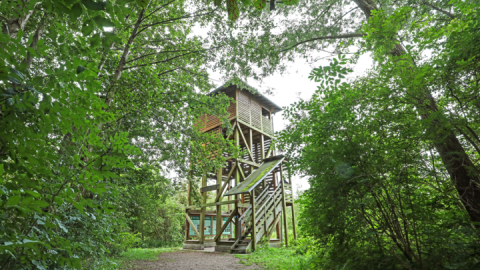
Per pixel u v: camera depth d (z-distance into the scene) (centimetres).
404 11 365
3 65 116
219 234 1180
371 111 328
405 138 301
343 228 323
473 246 230
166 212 1762
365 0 616
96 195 408
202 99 734
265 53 782
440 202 298
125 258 882
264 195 1242
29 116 138
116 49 666
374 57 441
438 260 249
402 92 306
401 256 299
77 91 144
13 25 251
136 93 607
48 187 154
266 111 1661
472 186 286
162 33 787
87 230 361
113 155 165
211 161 787
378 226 314
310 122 385
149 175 776
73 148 170
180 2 711
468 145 327
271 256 881
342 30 826
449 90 293
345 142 330
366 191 316
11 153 132
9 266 197
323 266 375
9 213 145
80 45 170
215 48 760
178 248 1392
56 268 235
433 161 299
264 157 1493
